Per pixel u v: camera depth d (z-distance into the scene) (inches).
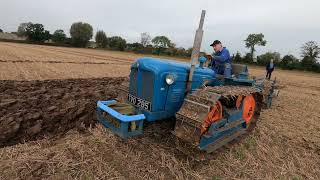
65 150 170.6
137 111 181.3
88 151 171.6
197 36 179.5
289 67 2235.5
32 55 983.0
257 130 253.3
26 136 188.5
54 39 3595.0
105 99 304.2
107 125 179.3
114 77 558.3
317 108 401.4
